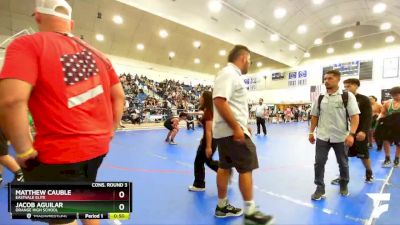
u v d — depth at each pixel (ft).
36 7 4.32
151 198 11.22
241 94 8.50
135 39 62.85
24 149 3.51
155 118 54.44
